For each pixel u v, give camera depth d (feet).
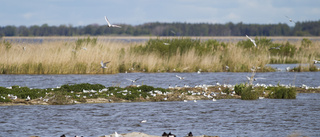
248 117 55.52
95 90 75.51
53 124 49.55
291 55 174.81
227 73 120.57
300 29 388.78
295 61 167.12
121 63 120.37
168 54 131.23
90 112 57.62
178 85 90.58
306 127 49.44
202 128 48.65
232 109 61.72
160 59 126.72
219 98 73.72
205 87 81.76
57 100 64.49
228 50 139.95
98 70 112.27
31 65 108.68
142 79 100.73
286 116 56.18
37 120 51.47
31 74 106.22
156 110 60.23
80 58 112.37
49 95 67.10
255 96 73.41
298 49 179.52
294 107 63.87
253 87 78.38
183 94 74.43
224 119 53.98
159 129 47.91
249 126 49.90
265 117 55.47
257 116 56.34
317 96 77.20
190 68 124.16
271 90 79.05
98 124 50.08
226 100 71.67
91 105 63.57
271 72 126.21
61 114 55.72
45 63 109.60
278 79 106.52
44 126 48.32
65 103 64.34
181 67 124.36
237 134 45.62
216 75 114.01
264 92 78.07
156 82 95.50
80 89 74.33
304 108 63.00
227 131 47.03
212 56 132.67
